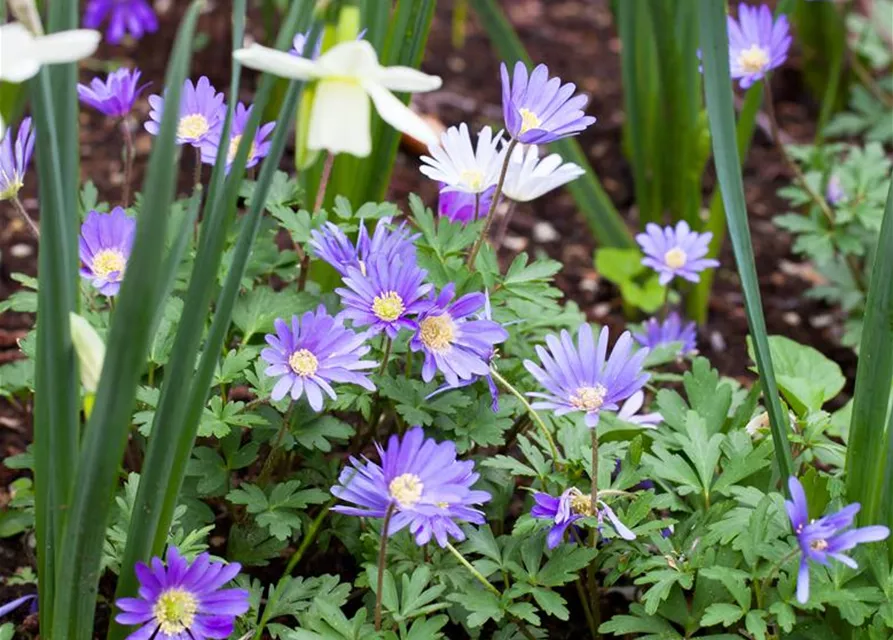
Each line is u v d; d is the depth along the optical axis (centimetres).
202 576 83
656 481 93
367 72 75
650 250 107
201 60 149
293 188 98
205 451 91
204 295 80
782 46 108
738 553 88
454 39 165
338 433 91
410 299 88
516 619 90
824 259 112
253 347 93
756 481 92
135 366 79
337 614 86
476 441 91
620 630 88
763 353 87
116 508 90
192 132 92
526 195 93
